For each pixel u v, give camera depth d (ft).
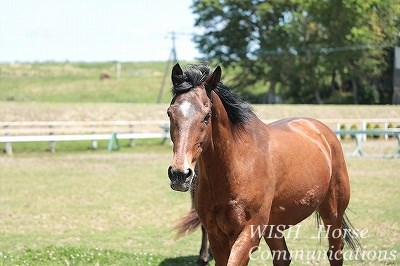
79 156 79.10
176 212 41.45
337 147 23.95
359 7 172.76
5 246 31.40
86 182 55.67
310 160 21.50
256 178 18.47
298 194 20.62
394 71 175.42
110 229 36.09
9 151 81.87
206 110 16.69
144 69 252.01
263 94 206.49
